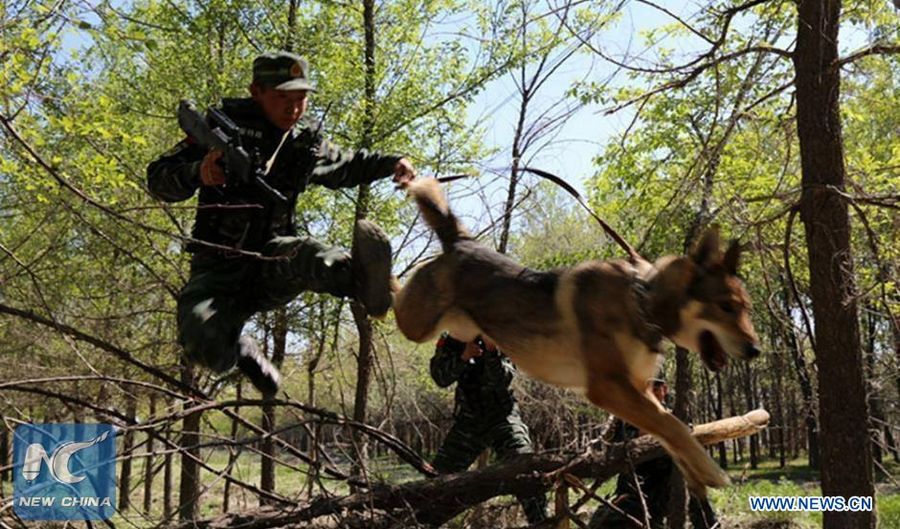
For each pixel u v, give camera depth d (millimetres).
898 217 8094
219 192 4746
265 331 13203
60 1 6176
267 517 5309
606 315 4305
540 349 4562
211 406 5156
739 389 24312
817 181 7469
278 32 11977
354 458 6957
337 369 14156
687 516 9992
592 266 4500
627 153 10000
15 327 11359
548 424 10109
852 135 10750
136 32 9430
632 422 4246
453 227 5309
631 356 4285
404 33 12188
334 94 11609
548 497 7195
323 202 12625
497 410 7242
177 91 12062
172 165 4508
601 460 5461
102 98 8570
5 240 11766
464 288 4988
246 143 4645
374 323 11445
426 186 5367
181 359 12781
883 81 9578
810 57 7543
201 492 5301
